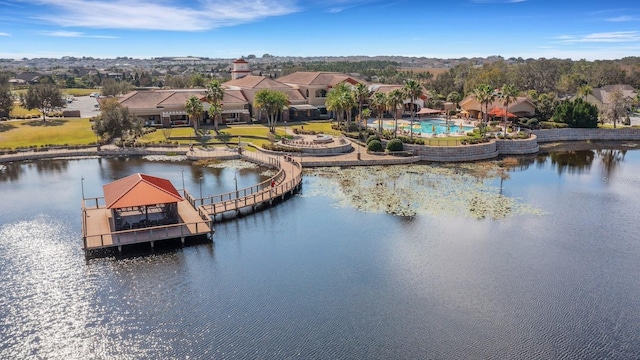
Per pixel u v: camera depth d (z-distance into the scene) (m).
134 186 41.72
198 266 36.88
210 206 48.19
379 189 58.22
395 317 29.62
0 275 35.12
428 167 71.44
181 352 26.25
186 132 94.25
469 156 78.00
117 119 83.00
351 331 28.16
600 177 66.44
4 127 99.12
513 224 46.28
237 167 70.69
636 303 31.66
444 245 40.97
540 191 58.44
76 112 120.00
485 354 26.17
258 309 30.56
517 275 35.50
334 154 77.00
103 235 38.94
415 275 35.28
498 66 185.25
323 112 120.06
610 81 171.62
